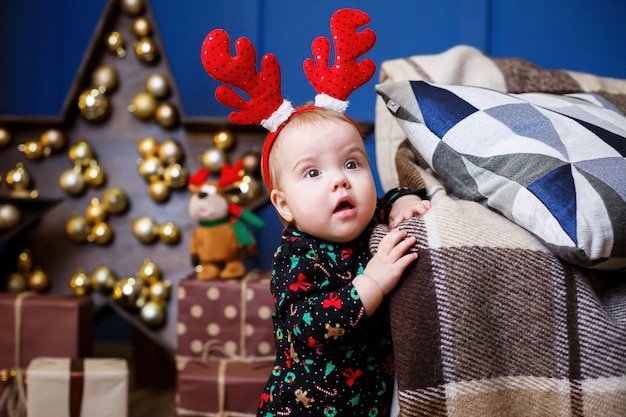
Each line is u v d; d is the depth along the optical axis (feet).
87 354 5.49
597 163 2.85
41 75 7.37
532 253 2.74
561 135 3.02
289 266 2.97
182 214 6.12
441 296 2.67
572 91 4.44
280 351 3.10
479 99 3.34
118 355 7.25
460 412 2.64
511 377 2.66
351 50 3.29
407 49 6.83
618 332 2.64
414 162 4.05
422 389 2.65
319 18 6.94
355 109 6.95
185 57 7.11
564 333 2.65
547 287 2.69
